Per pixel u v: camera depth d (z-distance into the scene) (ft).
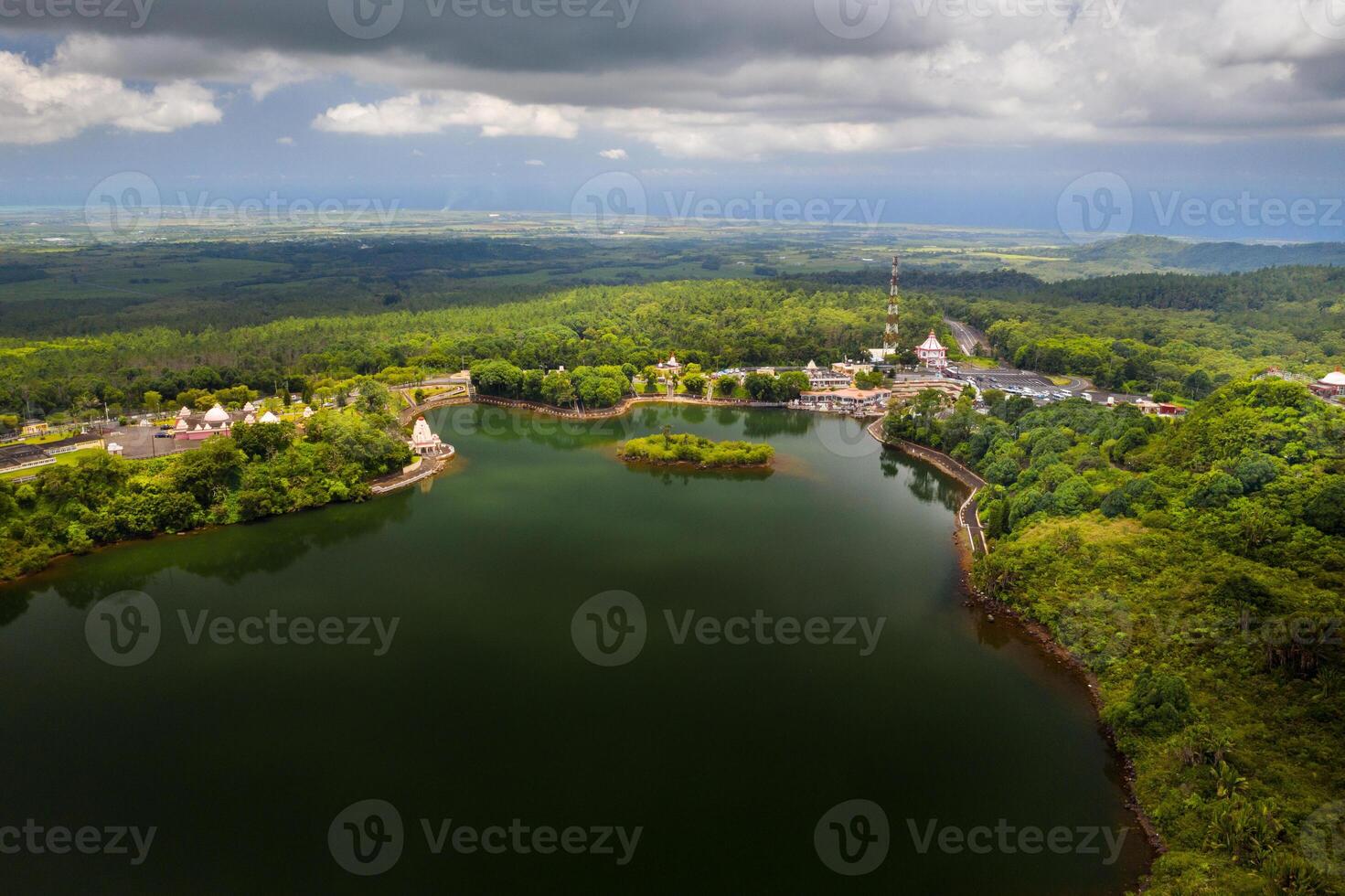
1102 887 305.12
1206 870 287.69
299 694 427.74
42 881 305.73
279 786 359.46
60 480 609.01
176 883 306.55
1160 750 360.69
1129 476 618.85
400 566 584.40
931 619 509.35
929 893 303.68
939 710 415.85
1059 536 541.34
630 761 378.12
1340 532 467.52
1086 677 443.32
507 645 478.18
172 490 643.45
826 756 381.40
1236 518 506.07
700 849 325.83
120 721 403.34
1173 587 465.47
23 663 456.45
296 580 561.84
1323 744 340.80
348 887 305.94
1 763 371.97
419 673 448.65
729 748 387.34
